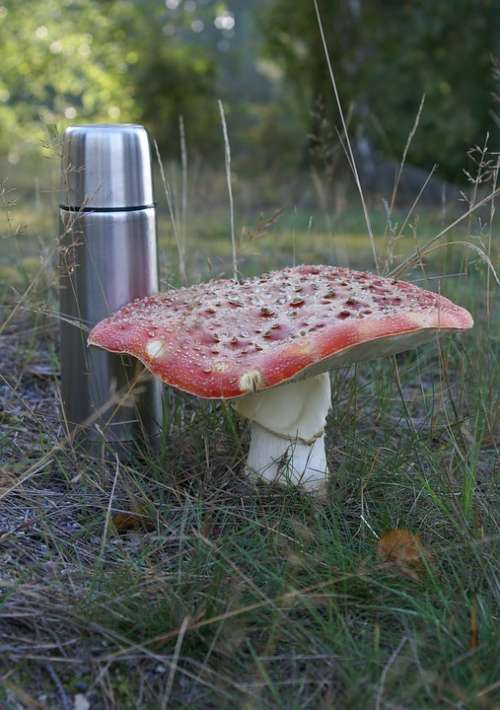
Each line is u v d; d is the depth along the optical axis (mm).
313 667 446
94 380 653
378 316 518
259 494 604
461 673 428
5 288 1054
